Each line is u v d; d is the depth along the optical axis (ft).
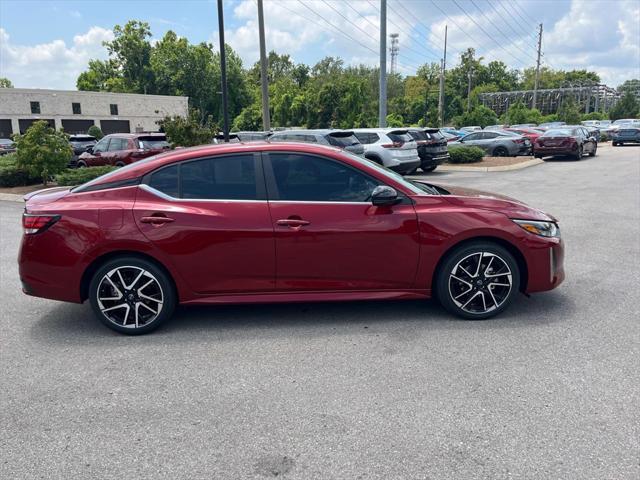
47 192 15.71
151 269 14.14
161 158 14.71
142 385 11.51
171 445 9.29
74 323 15.56
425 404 10.39
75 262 14.01
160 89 237.04
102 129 188.03
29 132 46.62
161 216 13.96
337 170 14.58
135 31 238.27
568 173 56.49
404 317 15.21
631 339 13.34
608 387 10.89
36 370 12.39
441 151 59.06
